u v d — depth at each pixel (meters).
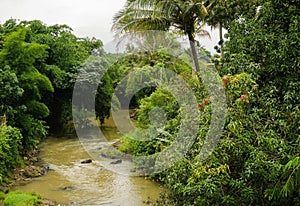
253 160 5.36
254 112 6.06
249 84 6.23
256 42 7.72
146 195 9.02
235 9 13.32
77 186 9.91
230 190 5.63
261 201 5.52
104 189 9.62
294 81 6.88
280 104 6.45
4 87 11.71
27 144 13.16
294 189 5.22
